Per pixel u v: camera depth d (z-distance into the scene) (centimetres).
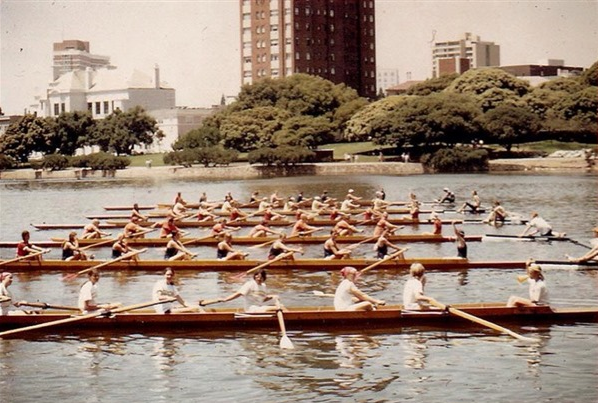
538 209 8050
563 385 2400
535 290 3019
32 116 19162
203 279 4116
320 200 8150
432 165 15400
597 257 4219
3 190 13350
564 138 16812
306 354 2700
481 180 12644
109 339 2888
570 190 10350
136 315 3000
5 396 2381
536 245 5241
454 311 2939
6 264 4388
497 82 17750
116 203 10369
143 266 4397
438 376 2489
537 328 2933
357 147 18438
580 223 6788
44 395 2391
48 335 2938
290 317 2998
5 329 3002
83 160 17612
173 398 2356
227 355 2703
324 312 2992
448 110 15738
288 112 18438
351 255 4869
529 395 2333
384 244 4350
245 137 17775
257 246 5244
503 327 2947
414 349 2733
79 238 5812
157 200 10719
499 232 6106
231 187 12862
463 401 2302
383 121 16375
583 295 3556
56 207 9838
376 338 2850
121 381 2492
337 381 2461
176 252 4534
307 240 5453
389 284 3881
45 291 3891
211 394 2378
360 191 11150
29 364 2645
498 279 3988
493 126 15700
